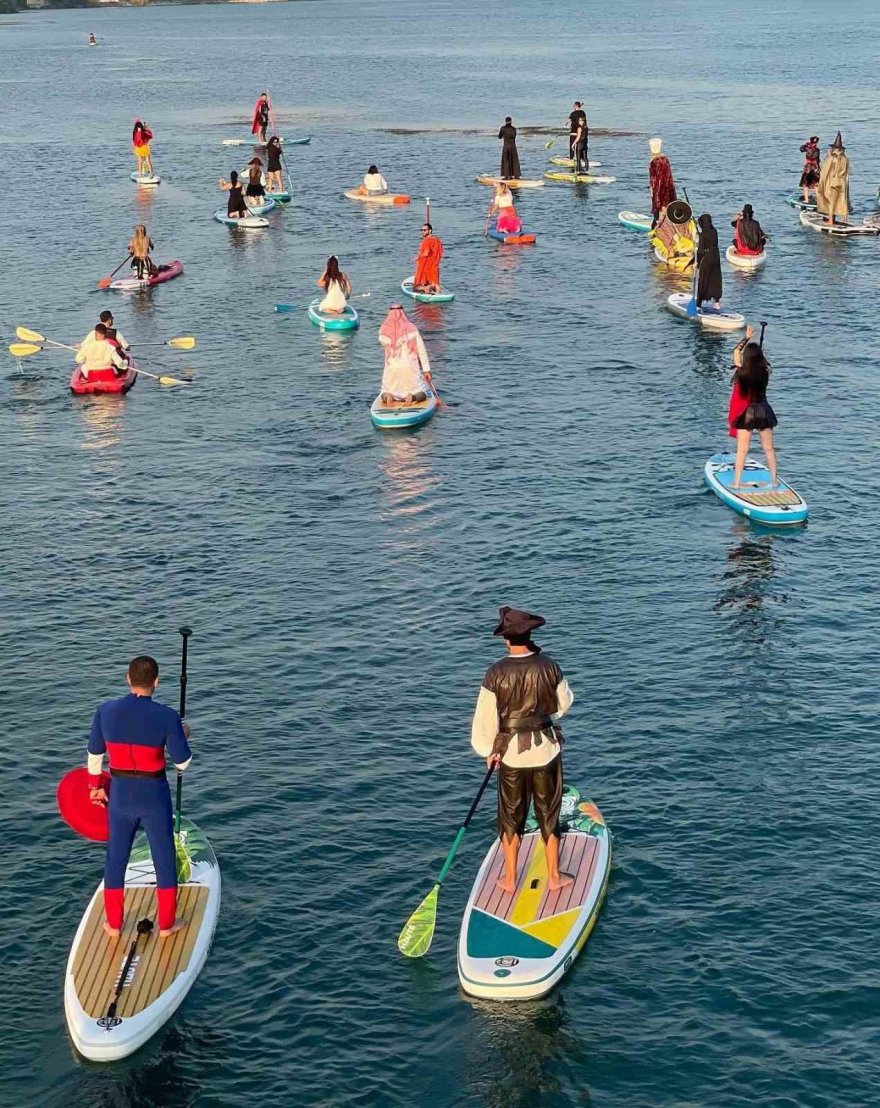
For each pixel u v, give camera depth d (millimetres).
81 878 14312
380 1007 12445
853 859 14406
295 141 77750
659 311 39969
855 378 33156
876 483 26266
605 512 25047
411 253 48469
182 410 32031
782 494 25062
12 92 118812
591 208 56000
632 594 21453
